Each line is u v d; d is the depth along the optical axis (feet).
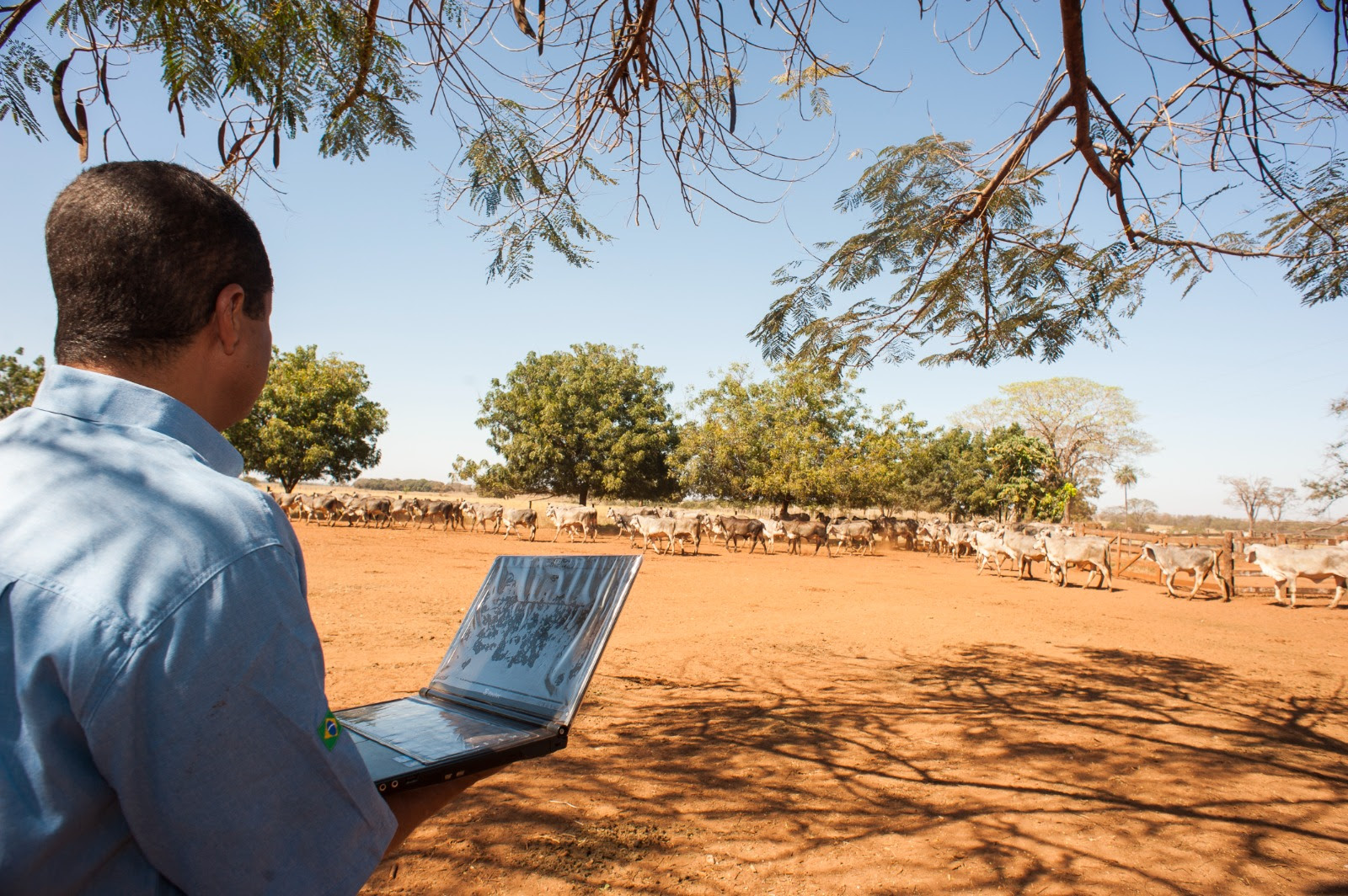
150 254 3.38
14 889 2.56
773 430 115.24
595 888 11.10
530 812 13.84
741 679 25.73
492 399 132.16
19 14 7.47
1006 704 23.22
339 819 3.07
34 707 2.60
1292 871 12.53
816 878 11.68
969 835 13.48
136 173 3.51
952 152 15.44
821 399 114.62
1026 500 149.18
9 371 96.99
